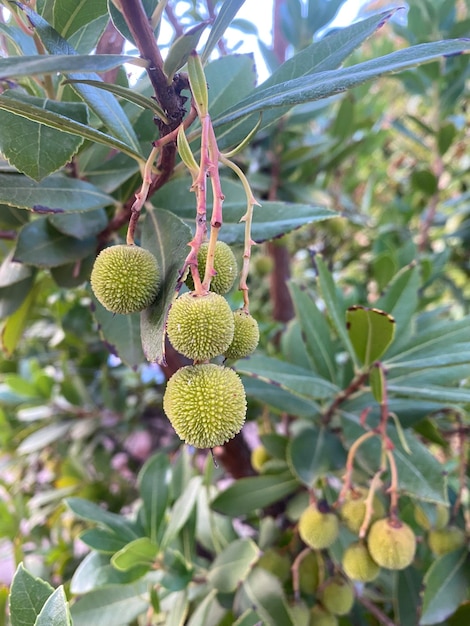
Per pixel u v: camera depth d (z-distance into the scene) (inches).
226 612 7.3
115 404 12.5
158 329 3.6
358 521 6.2
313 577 7.0
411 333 7.0
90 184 5.6
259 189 10.5
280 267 11.9
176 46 3.6
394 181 17.4
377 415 7.0
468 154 15.4
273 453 7.9
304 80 4.0
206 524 8.6
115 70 5.9
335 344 9.1
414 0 11.7
